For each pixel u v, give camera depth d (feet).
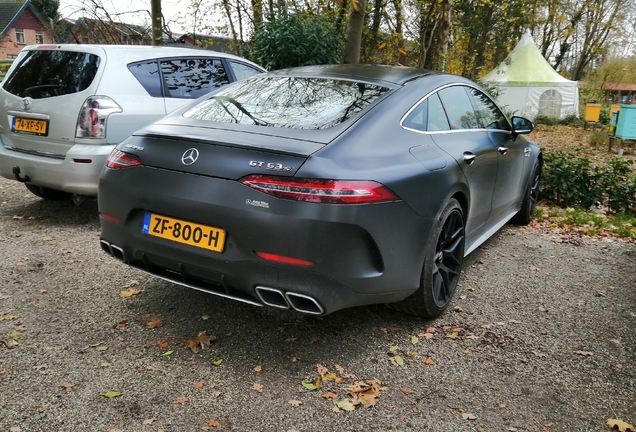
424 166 9.63
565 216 21.35
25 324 9.91
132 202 9.18
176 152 8.91
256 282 8.28
